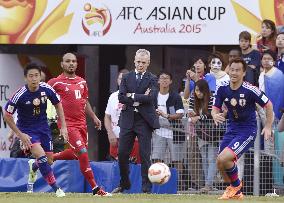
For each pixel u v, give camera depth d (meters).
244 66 35.81
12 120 37.44
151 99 40.91
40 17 51.88
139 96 40.62
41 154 37.59
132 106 40.94
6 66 55.50
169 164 44.28
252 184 43.44
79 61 56.81
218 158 35.81
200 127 43.81
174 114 44.94
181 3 51.09
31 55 56.56
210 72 46.50
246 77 46.38
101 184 43.78
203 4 51.06
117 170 43.31
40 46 56.91
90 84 58.44
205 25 51.06
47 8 51.78
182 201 32.59
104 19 51.62
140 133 40.84
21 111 37.69
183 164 44.09
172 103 45.62
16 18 51.91
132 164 43.44
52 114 46.44
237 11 50.81
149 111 40.97
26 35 51.94
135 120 41.03
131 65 58.44
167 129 44.28
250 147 39.12
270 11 50.56
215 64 46.00
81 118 41.19
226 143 36.62
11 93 55.41
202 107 43.84
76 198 34.25
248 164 43.44
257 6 50.66
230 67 35.84
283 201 34.31
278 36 46.06
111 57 58.47
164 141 44.34
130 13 51.50
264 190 43.50
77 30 51.84
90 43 51.81
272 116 36.00
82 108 41.31
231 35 50.94
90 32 51.75
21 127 38.03
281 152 43.34
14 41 51.88
